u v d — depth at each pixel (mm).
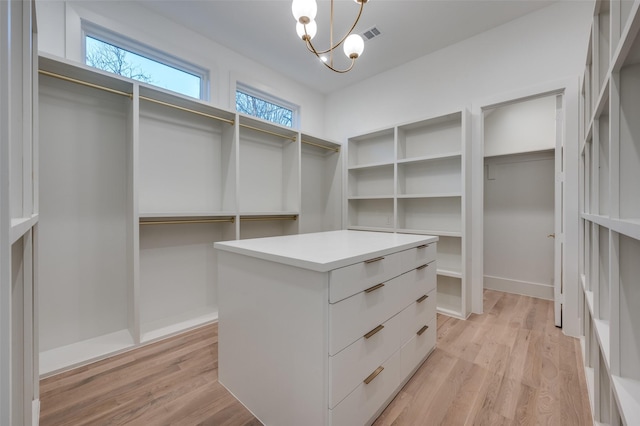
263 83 3340
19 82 823
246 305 1403
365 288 1257
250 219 3045
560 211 2398
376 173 3629
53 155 1896
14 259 909
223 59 2955
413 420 1332
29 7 935
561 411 1377
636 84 773
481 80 2715
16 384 916
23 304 1036
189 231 2615
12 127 735
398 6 2373
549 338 2170
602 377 1191
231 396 1487
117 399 1452
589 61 1534
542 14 2377
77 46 2049
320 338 1077
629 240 812
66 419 1310
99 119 2084
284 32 2746
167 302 2467
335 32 2721
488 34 2678
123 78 1950
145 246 2342
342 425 1127
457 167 2891
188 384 1581
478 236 2691
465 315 2580
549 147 3131
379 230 3359
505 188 3506
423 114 3141
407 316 1604
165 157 2447
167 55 2568
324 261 1077
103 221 2105
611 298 837
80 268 2012
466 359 1864
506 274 3490
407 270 1604
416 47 2969
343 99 3951
